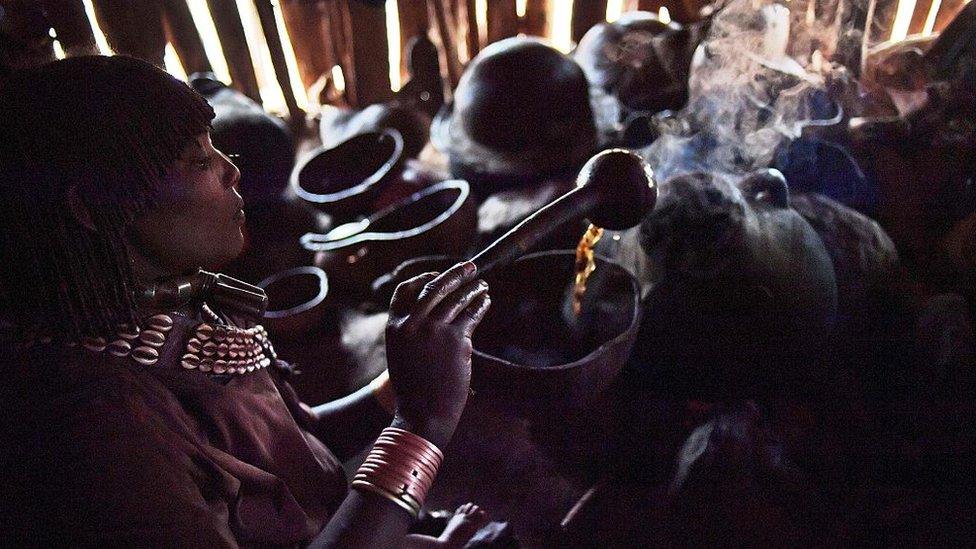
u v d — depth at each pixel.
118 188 0.81
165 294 0.91
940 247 2.03
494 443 1.90
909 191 2.06
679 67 2.54
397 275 2.12
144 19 2.93
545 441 1.86
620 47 2.67
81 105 0.79
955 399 1.85
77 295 0.83
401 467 0.91
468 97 2.41
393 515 0.90
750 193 1.70
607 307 1.51
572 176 2.41
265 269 2.47
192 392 0.90
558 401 1.31
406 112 2.88
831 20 2.25
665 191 1.59
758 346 1.55
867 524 1.65
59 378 0.81
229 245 0.95
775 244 1.58
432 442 0.92
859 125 2.09
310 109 3.40
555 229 1.11
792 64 2.19
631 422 1.77
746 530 1.61
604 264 1.52
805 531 1.63
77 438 0.78
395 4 3.26
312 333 2.18
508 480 1.84
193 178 0.88
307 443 1.06
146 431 0.83
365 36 3.23
